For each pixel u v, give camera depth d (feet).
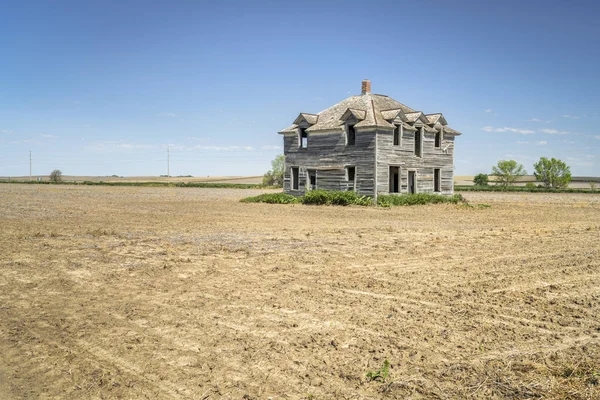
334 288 29.25
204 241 48.80
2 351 19.40
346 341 20.27
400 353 18.99
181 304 25.80
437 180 125.49
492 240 50.11
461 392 15.84
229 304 25.79
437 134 125.29
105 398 15.57
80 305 25.68
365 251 42.80
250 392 15.89
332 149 117.70
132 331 21.61
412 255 40.75
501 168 311.47
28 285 29.99
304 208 100.22
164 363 18.17
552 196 184.55
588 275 32.71
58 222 67.41
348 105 124.06
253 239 50.49
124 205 109.81
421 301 26.32
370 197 108.37
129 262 37.35
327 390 16.01
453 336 20.85
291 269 34.86
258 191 220.23
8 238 50.01
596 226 64.18
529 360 18.25
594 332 21.35
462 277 32.22
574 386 16.14
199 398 15.52
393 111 112.98
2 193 172.76
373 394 15.74
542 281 30.99
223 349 19.45
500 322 22.72
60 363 18.22
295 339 20.52
